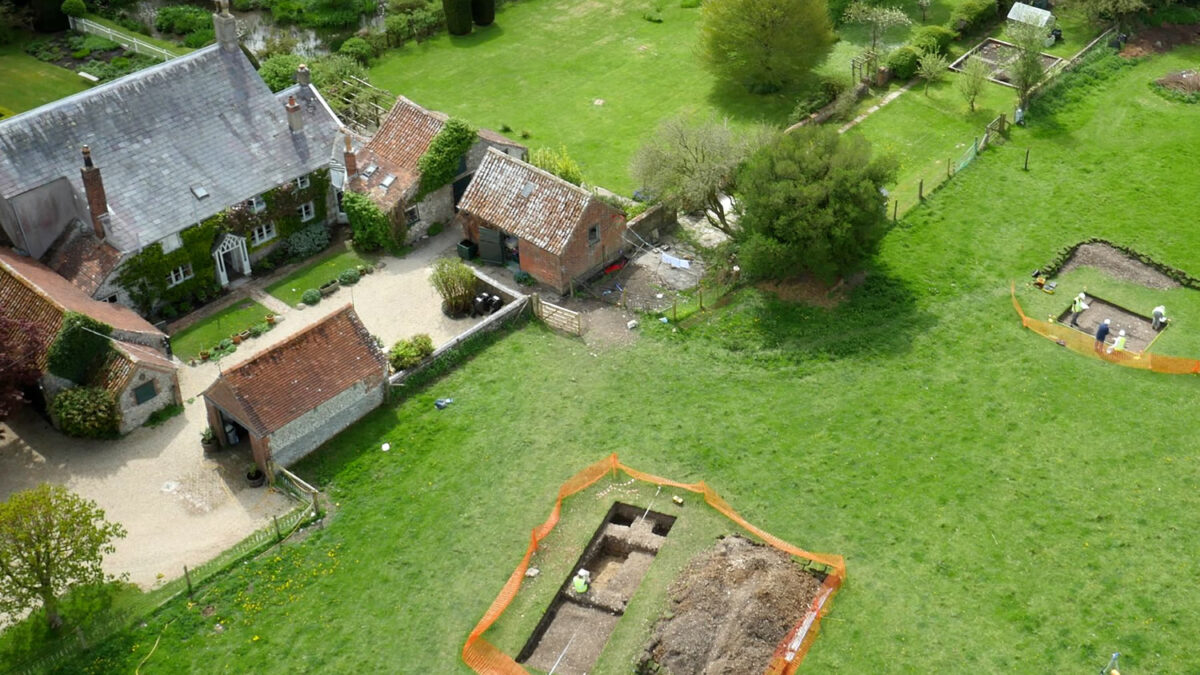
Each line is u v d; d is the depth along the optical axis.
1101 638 45.53
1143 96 83.38
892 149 78.06
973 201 72.50
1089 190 73.38
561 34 95.25
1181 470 53.19
